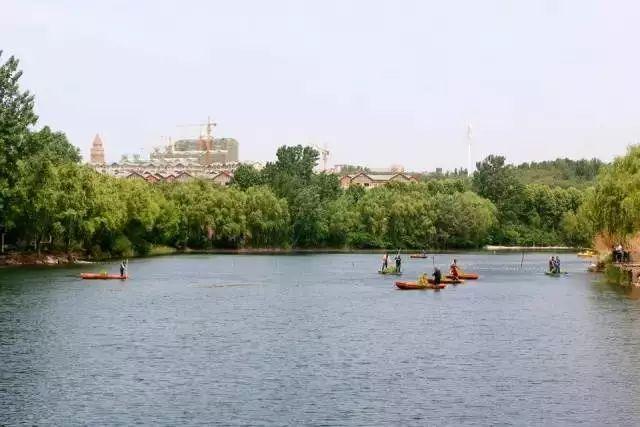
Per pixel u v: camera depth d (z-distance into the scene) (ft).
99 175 563.07
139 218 585.22
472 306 270.46
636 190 332.60
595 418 129.39
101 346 188.44
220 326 222.07
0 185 426.92
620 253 380.99
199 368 164.45
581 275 418.72
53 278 368.89
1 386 147.74
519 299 291.79
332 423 126.41
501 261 578.66
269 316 244.01
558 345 190.70
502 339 199.93
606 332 209.26
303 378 155.63
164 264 508.53
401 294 314.96
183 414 130.62
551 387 148.77
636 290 321.52
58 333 206.80
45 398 139.74
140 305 270.05
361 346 190.29
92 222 496.64
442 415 130.82
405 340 198.90
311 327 220.84
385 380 154.30
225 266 494.18
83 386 148.36
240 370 162.71
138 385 149.48
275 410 133.28
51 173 451.53
